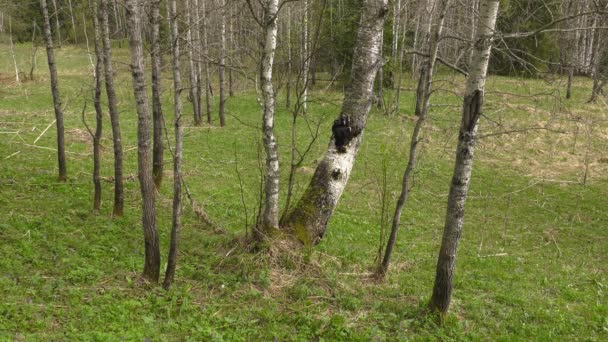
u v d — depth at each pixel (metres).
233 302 7.64
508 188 17.06
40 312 6.46
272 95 8.68
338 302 8.06
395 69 16.67
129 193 12.70
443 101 25.75
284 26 21.36
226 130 22.44
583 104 27.22
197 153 18.34
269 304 7.67
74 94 28.56
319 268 8.84
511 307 8.84
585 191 16.81
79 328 6.23
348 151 10.09
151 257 7.67
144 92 7.18
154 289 7.50
